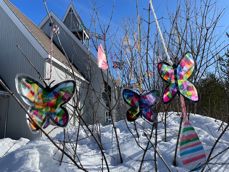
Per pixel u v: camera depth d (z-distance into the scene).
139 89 3.22
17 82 1.81
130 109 2.51
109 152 3.40
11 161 3.10
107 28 3.13
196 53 3.58
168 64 2.24
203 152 2.02
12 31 13.07
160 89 3.07
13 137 12.32
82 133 4.02
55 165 3.03
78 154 3.34
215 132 4.04
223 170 2.94
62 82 1.93
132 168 2.98
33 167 2.97
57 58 11.42
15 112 12.48
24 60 12.52
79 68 12.64
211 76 5.05
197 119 4.52
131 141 3.58
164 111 3.88
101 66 2.38
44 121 1.88
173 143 3.41
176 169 2.87
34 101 1.86
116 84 3.46
